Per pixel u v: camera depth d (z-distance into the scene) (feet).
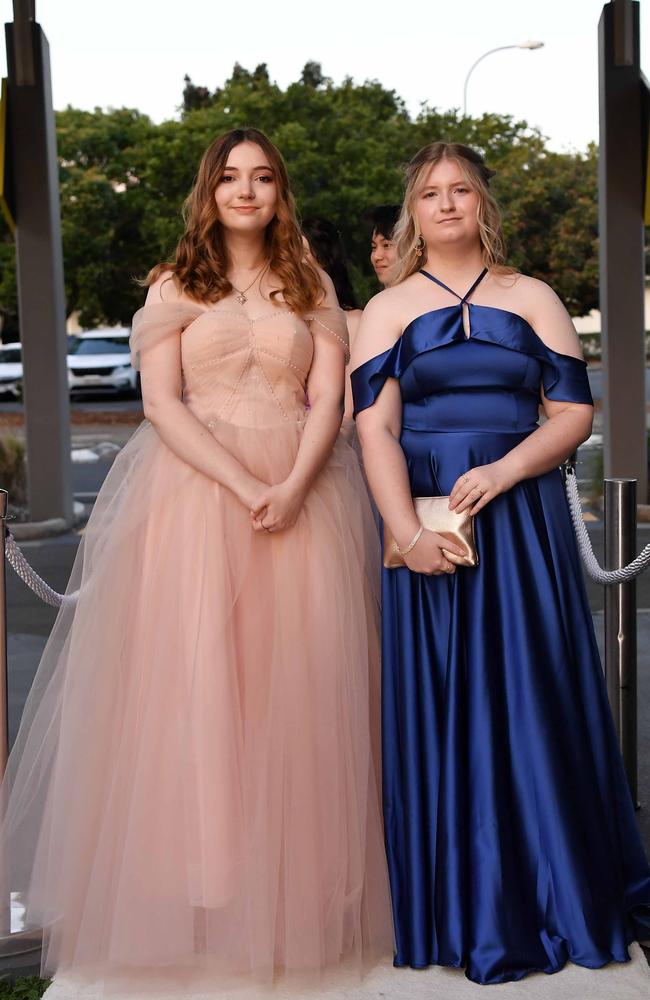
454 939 9.14
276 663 9.51
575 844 9.26
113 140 90.58
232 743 9.36
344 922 9.45
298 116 79.51
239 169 10.06
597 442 45.65
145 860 9.23
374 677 10.32
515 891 9.20
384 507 9.73
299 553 9.83
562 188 86.58
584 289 89.25
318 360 10.47
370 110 83.35
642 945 9.76
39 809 10.32
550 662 9.59
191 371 10.12
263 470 9.97
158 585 9.70
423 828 9.51
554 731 9.43
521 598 9.56
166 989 9.14
